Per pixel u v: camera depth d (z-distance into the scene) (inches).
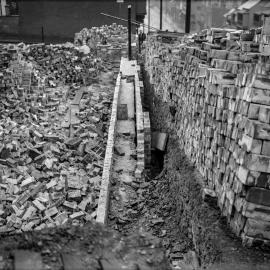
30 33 1445.6
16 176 498.6
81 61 1039.6
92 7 1459.2
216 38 397.7
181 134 445.1
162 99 617.3
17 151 550.3
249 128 238.5
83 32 1346.0
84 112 757.3
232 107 272.1
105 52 1196.5
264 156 234.4
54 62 1008.2
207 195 297.4
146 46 998.4
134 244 199.0
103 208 368.5
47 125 682.8
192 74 390.6
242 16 1429.6
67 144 603.8
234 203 262.7
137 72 904.9
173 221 384.5
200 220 295.6
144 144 525.7
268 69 253.3
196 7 1854.1
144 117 578.2
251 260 241.6
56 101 814.5
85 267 181.2
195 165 369.7
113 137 536.7
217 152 299.6
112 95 875.4
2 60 864.9
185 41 616.1
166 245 345.7
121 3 1482.5
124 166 495.2
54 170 524.4
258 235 248.5
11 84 794.2
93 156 573.9
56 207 436.5
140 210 412.5
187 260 303.0
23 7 1417.3
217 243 258.8
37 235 201.2
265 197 240.4
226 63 317.4
